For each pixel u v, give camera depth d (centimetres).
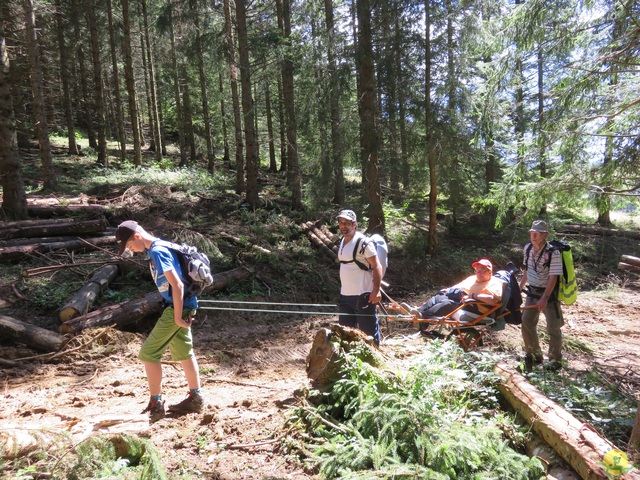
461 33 1147
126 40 1822
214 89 2531
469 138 1188
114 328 641
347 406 353
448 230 1533
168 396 446
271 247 1115
